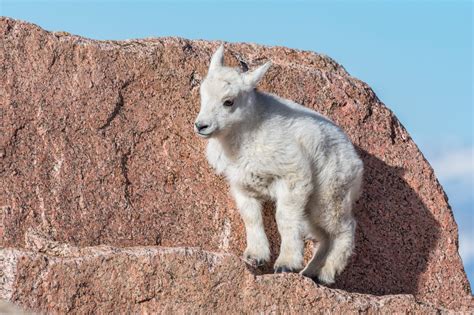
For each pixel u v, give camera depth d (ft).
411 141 86.43
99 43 79.30
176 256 66.23
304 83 83.97
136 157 77.25
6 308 62.54
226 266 67.05
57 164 74.49
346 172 75.10
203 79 77.41
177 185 77.46
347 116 84.64
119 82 78.33
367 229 81.41
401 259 81.56
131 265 65.36
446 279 82.12
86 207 73.92
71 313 63.93
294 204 72.13
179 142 78.79
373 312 70.03
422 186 84.43
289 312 67.97
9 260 63.72
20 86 75.82
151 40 81.61
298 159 71.92
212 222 77.00
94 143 76.18
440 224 83.56
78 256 66.08
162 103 79.20
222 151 73.41
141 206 75.72
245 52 86.07
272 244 77.10
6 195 72.13
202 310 66.23
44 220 72.23
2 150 73.46
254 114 72.33
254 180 73.10
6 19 77.56
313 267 75.36
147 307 65.41
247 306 67.15
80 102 76.89
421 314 71.72
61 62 77.46
